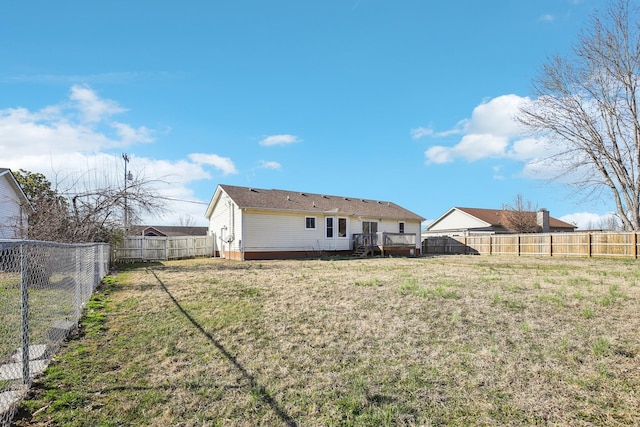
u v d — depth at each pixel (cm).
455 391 297
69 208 1159
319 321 514
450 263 1558
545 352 383
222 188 2067
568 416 256
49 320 473
